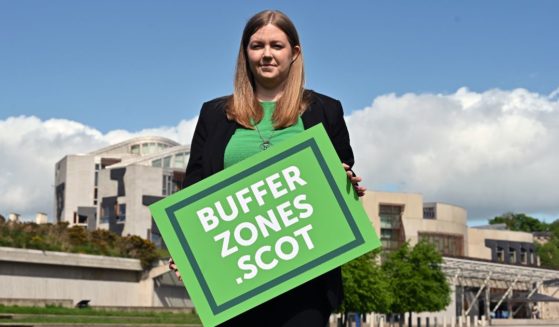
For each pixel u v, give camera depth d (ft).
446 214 350.43
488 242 395.75
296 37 12.30
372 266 159.74
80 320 121.90
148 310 177.88
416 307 181.16
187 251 11.50
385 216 327.67
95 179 389.80
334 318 215.72
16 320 108.88
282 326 11.37
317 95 12.66
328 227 11.47
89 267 185.06
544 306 379.55
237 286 11.32
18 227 177.68
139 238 205.98
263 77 12.14
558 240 534.37
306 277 11.28
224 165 12.23
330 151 11.69
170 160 390.01
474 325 282.15
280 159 11.68
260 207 11.55
